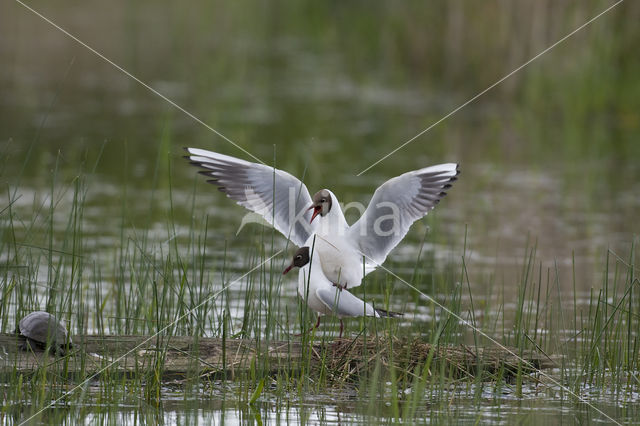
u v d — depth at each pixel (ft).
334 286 31.27
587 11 86.43
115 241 43.91
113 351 30.76
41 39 122.01
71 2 146.20
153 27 129.29
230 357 30.76
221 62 110.52
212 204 58.29
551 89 88.48
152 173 65.26
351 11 128.06
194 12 142.72
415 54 102.83
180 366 30.27
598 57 86.63
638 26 86.79
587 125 83.87
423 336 35.50
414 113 88.02
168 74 101.86
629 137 79.15
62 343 29.94
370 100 94.02
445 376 30.76
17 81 97.40
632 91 87.20
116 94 95.50
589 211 57.06
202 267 34.45
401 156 71.46
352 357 30.83
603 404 28.81
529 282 43.29
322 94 97.25
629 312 31.81
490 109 90.99
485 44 93.25
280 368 30.32
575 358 32.22
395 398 25.79
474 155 72.95
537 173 67.41
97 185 61.16
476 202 59.57
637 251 48.19
